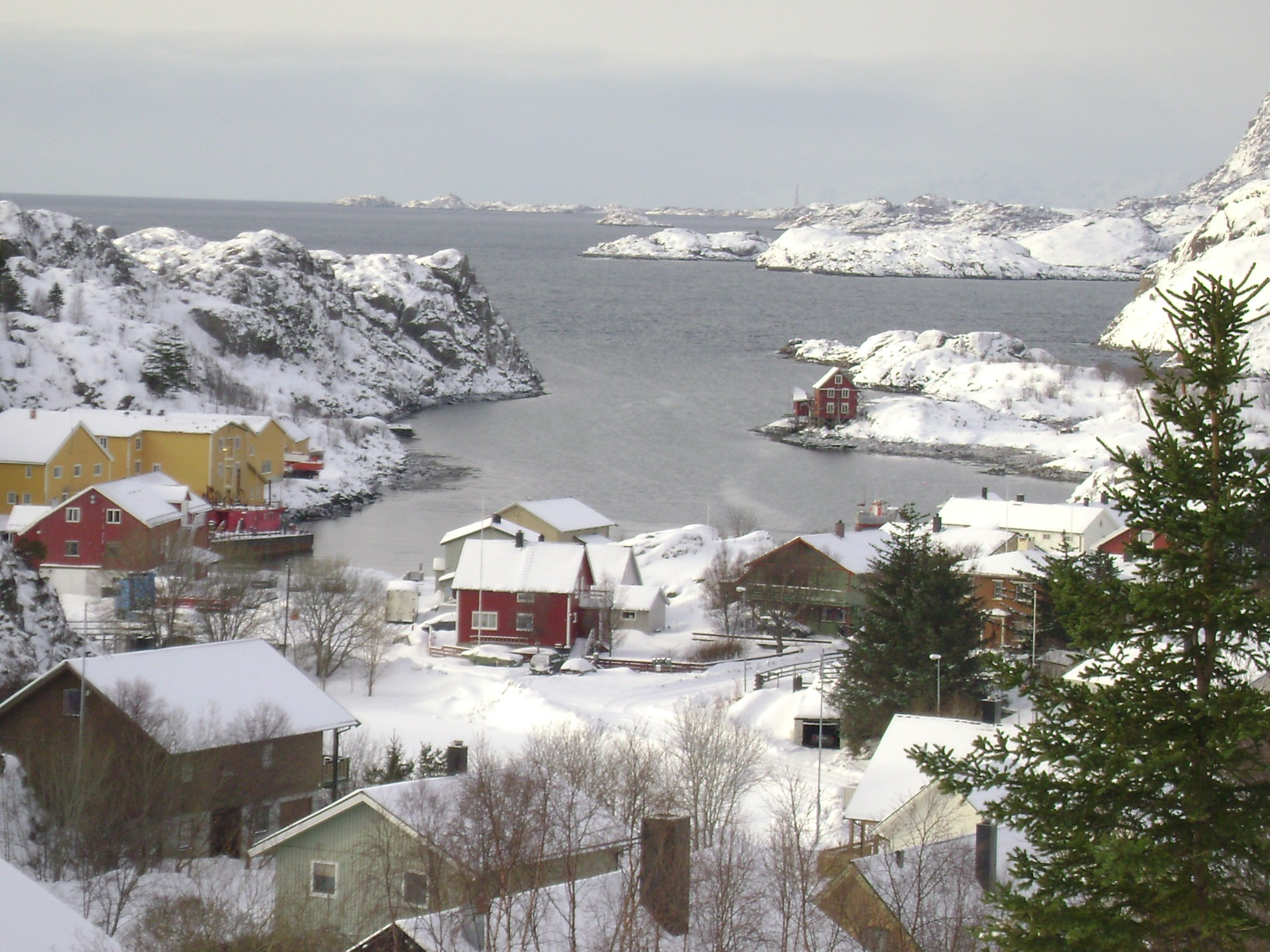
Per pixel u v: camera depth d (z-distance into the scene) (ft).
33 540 302.25
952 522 327.47
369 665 231.91
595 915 90.12
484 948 86.58
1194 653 65.57
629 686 229.04
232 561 287.07
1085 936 63.36
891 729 139.44
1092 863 65.46
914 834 121.39
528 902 90.84
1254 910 71.15
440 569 311.47
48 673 139.54
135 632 228.22
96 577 280.51
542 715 200.64
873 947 93.15
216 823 137.18
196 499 355.97
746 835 116.47
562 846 97.86
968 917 92.07
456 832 97.91
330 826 110.01
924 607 193.57
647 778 129.80
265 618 243.19
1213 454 65.51
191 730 136.56
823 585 281.95
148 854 126.21
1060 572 68.44
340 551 355.36
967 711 185.98
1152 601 64.64
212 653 150.10
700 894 93.30
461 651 257.55
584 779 130.31
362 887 107.14
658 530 380.37
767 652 262.26
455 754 123.03
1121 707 64.95
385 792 110.01
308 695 149.89
